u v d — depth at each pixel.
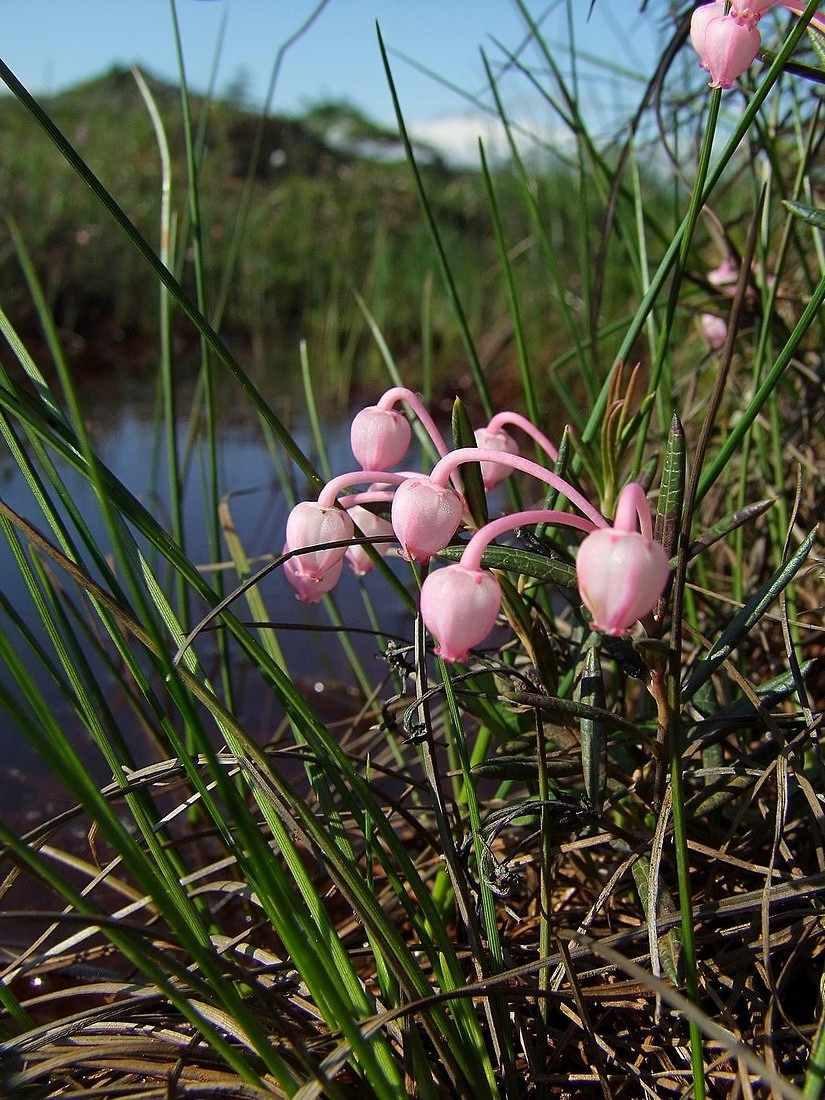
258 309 0.54
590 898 0.11
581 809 0.08
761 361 0.13
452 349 0.46
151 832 0.09
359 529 0.10
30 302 0.48
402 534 0.08
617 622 0.06
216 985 0.07
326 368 0.46
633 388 0.10
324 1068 0.07
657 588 0.06
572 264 0.44
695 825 0.10
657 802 0.08
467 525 0.09
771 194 0.14
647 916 0.08
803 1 0.09
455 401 0.09
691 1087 0.08
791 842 0.10
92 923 0.06
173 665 0.06
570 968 0.08
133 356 0.49
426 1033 0.09
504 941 0.10
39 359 0.44
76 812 0.09
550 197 0.44
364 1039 0.07
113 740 0.11
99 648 0.12
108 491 0.08
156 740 0.12
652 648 0.07
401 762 0.13
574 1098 0.08
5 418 0.09
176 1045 0.08
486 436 0.10
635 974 0.07
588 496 0.15
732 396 0.17
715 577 0.16
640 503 0.07
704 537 0.08
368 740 0.15
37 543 0.08
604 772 0.09
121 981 0.09
